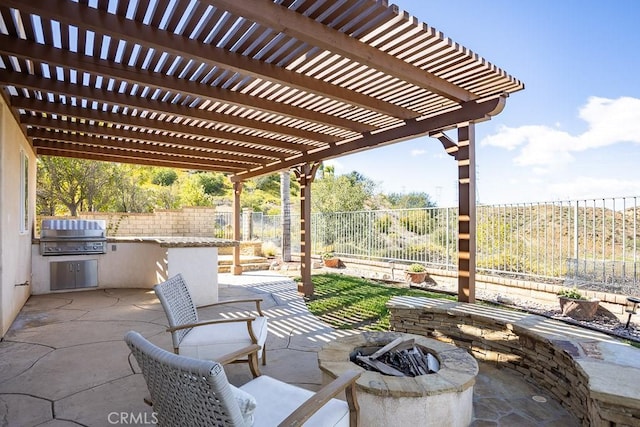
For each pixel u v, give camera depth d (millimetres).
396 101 4676
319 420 1848
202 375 1352
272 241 13727
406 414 2389
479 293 6648
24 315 5586
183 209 11914
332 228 10938
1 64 3783
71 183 13125
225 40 3223
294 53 3453
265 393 2070
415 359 2920
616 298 4969
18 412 2750
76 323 5172
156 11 2787
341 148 6527
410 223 8484
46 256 7273
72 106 4973
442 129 4848
